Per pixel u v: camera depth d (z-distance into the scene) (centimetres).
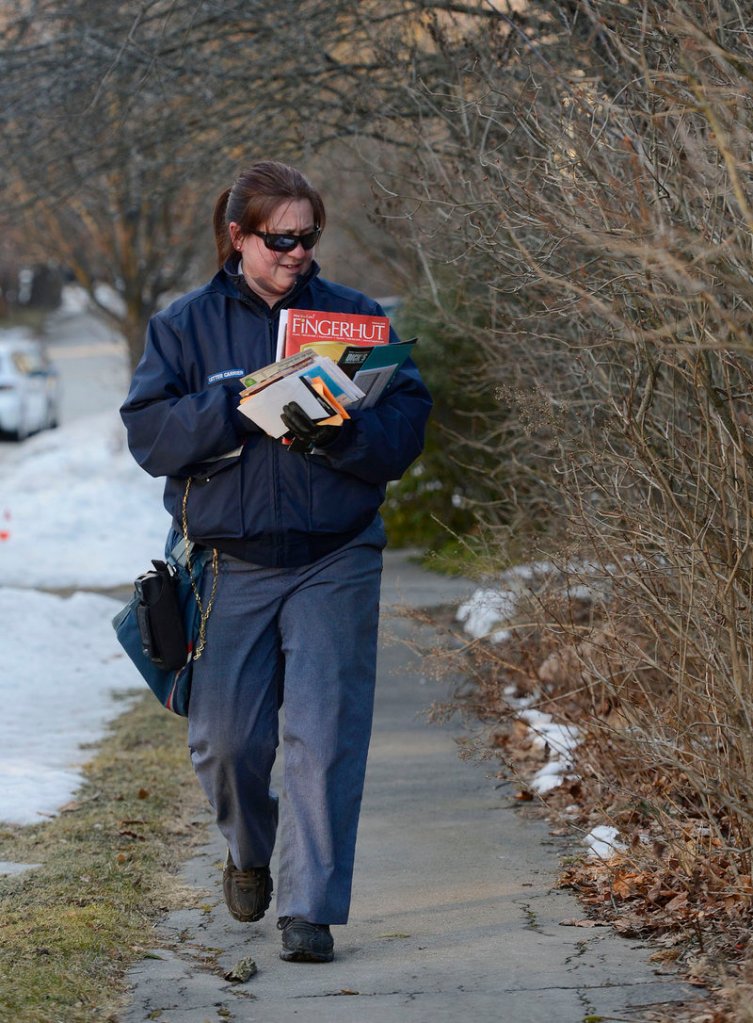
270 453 1121
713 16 1187
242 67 2362
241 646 1142
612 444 1470
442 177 1711
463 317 2148
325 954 1121
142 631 1141
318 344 1084
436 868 1385
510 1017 962
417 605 2684
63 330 15000
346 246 3356
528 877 1337
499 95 1620
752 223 921
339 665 1131
